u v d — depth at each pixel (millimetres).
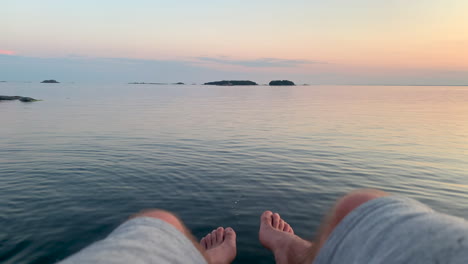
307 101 32938
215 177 5086
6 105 21172
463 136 9719
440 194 4488
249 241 3055
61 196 4086
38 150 6988
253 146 7875
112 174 5148
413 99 39406
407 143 8500
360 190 1015
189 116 15727
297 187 4652
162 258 708
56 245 2877
